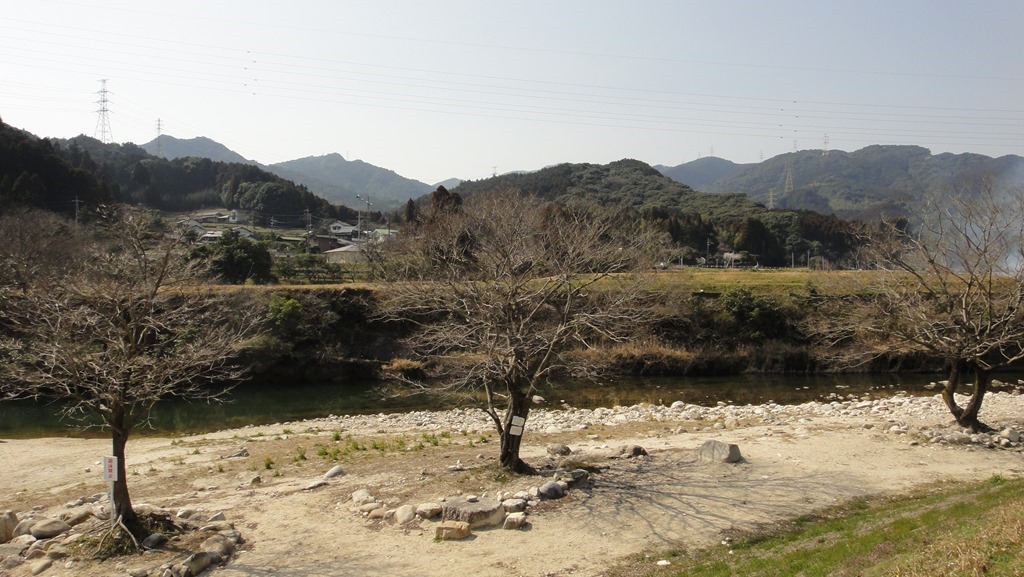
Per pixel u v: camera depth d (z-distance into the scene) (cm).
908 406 2488
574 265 1532
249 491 1423
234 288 3738
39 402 2939
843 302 3164
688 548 1046
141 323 1084
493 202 2678
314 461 1742
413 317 3562
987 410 2342
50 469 1789
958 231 1898
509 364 1420
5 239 3070
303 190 11275
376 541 1086
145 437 2322
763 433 1947
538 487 1282
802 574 850
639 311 1748
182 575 942
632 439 1958
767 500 1277
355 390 3378
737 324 4031
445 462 1623
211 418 2731
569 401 3033
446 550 1041
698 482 1389
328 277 4803
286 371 3562
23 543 1090
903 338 1955
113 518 1054
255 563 1009
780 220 8600
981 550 750
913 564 776
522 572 958
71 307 1115
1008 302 1780
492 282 1480
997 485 1284
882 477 1438
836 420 2202
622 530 1119
